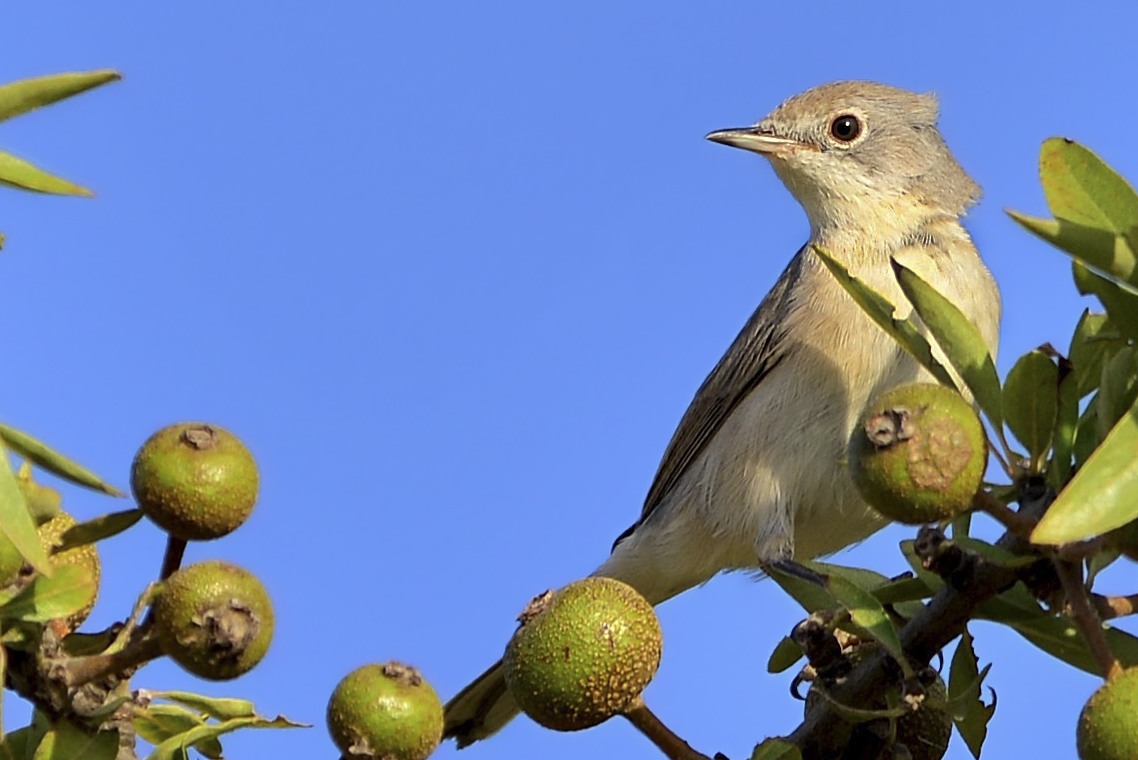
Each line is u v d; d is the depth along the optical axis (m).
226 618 5.43
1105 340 6.88
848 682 7.18
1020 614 6.56
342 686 5.74
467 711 11.41
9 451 5.44
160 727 6.27
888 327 6.70
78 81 5.51
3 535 5.18
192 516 5.66
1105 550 5.81
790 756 6.02
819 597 8.16
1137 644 6.41
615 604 5.95
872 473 5.78
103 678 5.57
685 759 5.94
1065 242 5.66
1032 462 6.59
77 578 5.48
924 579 6.81
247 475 5.77
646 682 5.95
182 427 5.82
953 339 6.59
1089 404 6.86
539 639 5.91
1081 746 5.11
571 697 5.85
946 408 5.78
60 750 5.57
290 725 6.02
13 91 5.46
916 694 6.85
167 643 5.46
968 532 7.65
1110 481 5.15
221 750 6.18
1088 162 5.73
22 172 5.39
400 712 5.66
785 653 8.27
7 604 5.41
